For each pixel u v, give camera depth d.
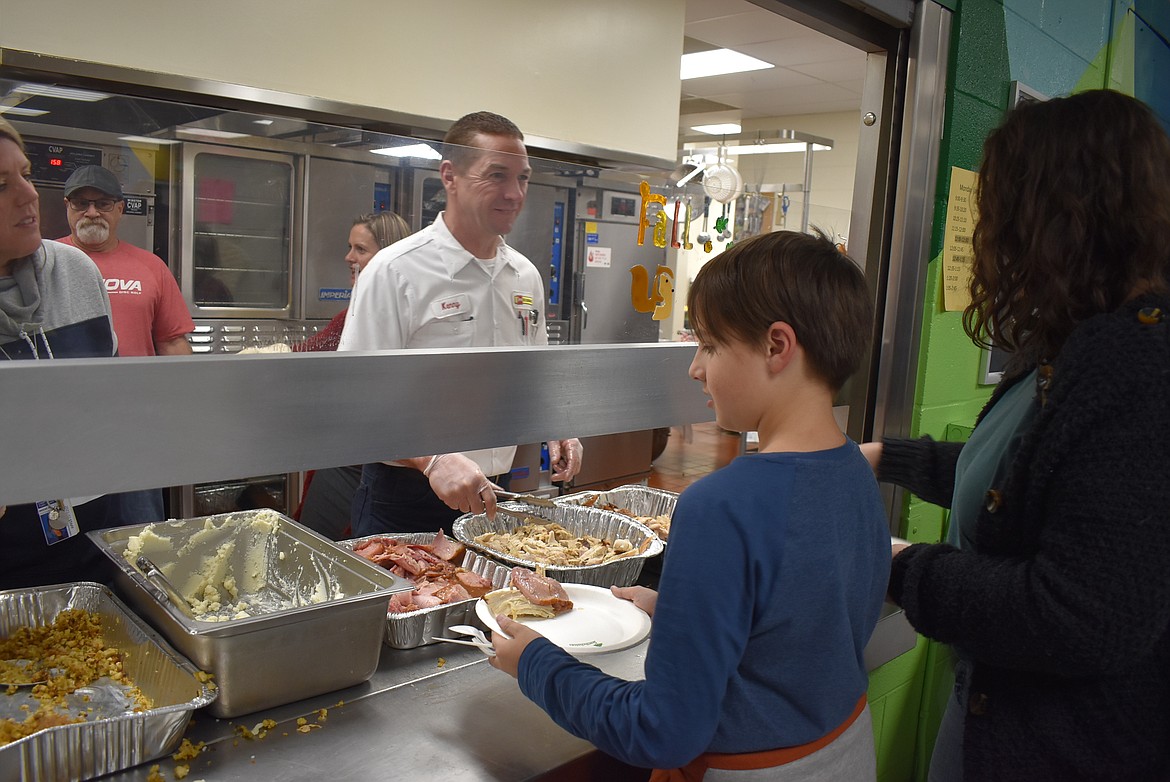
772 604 0.88
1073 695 1.05
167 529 1.44
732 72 5.74
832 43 4.89
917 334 2.09
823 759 0.96
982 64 2.13
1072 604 0.92
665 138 3.38
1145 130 0.98
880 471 1.54
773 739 0.94
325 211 1.29
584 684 0.97
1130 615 0.90
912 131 1.96
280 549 1.51
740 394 0.98
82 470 0.87
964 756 1.14
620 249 1.60
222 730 1.09
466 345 1.50
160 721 0.99
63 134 0.98
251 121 1.15
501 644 1.08
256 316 1.24
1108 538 0.90
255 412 0.98
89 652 1.20
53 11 2.00
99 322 1.02
